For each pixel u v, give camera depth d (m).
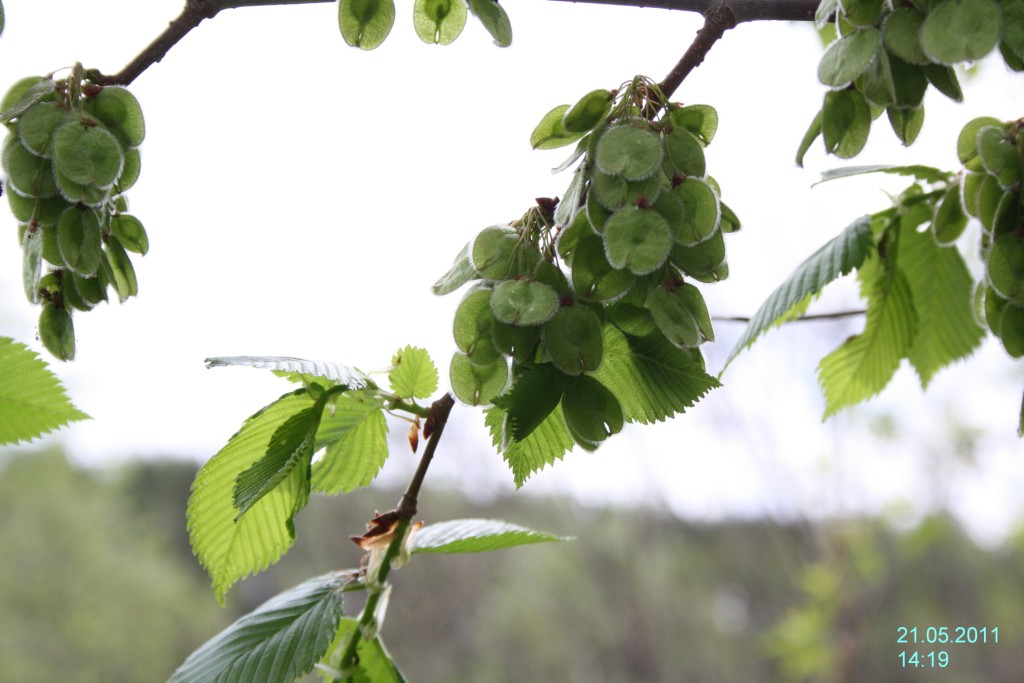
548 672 4.51
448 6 0.55
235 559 0.59
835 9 0.54
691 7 0.57
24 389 0.57
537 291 0.52
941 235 0.60
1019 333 0.54
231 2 0.55
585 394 0.52
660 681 4.31
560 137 0.54
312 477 0.59
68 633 5.07
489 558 4.80
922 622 3.51
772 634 2.65
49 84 0.53
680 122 0.54
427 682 4.53
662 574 4.38
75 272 0.54
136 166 0.54
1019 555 3.80
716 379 0.54
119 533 5.90
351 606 2.61
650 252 0.51
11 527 5.31
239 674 0.56
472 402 0.53
